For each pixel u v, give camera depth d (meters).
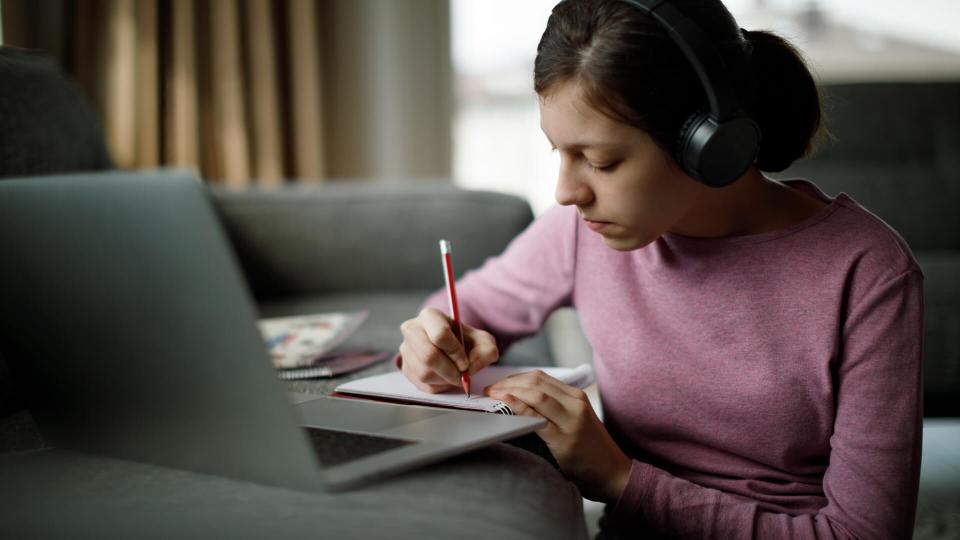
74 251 0.66
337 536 0.58
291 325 1.35
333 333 1.29
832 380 0.87
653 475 0.85
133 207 0.62
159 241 0.61
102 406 0.73
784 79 0.85
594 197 0.80
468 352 0.92
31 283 0.72
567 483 0.76
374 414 0.81
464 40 3.21
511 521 0.63
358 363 1.20
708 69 0.74
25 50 1.52
